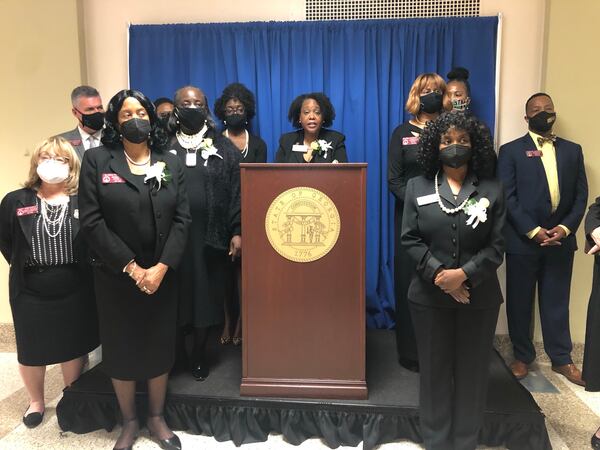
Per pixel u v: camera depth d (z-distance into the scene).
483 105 3.01
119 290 1.96
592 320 2.10
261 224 2.14
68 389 2.29
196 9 3.18
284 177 2.11
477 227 1.80
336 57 3.06
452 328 1.89
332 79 3.07
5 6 3.15
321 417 2.15
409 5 3.07
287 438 2.17
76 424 2.28
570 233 2.71
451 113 1.84
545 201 2.71
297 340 2.19
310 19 3.13
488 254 1.78
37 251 2.26
